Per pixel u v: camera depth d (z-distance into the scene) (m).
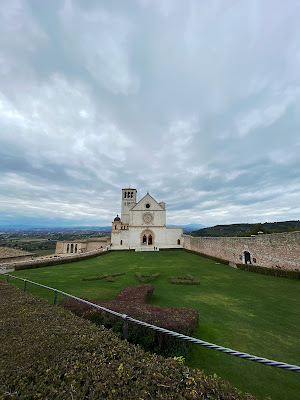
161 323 5.60
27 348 3.56
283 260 16.12
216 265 22.23
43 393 2.56
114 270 19.28
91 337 3.92
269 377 4.92
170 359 3.24
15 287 8.30
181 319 6.04
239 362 5.48
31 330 4.27
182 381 2.76
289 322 7.92
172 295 11.38
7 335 4.08
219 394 2.56
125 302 7.73
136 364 3.05
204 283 14.33
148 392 2.51
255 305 9.80
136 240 45.16
